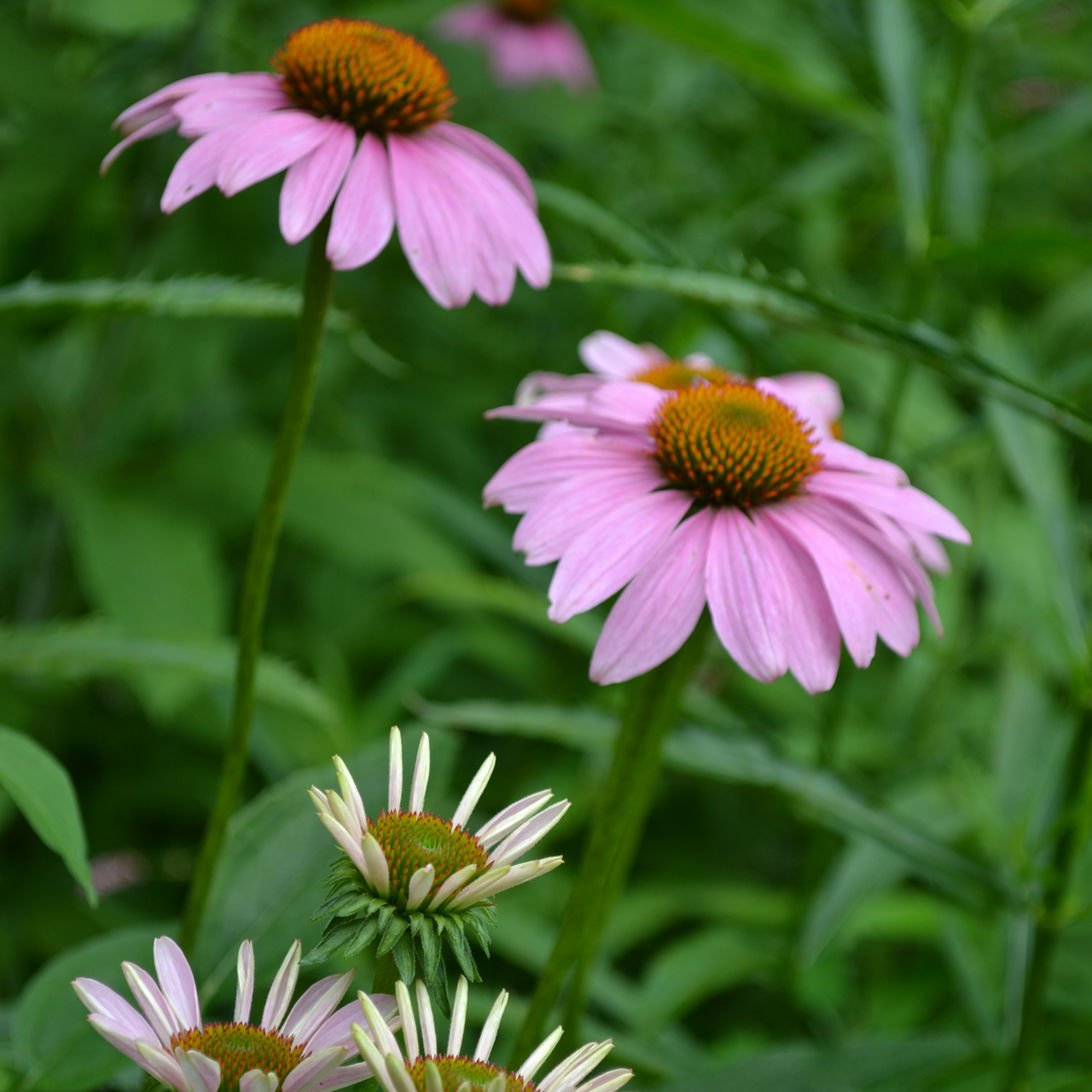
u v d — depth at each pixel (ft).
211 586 3.42
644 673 2.72
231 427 4.39
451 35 5.15
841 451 2.80
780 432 2.75
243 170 2.70
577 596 2.69
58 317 2.90
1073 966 3.18
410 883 2.49
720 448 2.73
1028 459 3.02
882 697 4.11
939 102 3.76
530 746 3.78
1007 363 3.07
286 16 4.27
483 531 3.77
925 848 2.95
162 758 3.86
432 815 2.53
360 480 3.74
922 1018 3.45
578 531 2.71
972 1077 3.07
